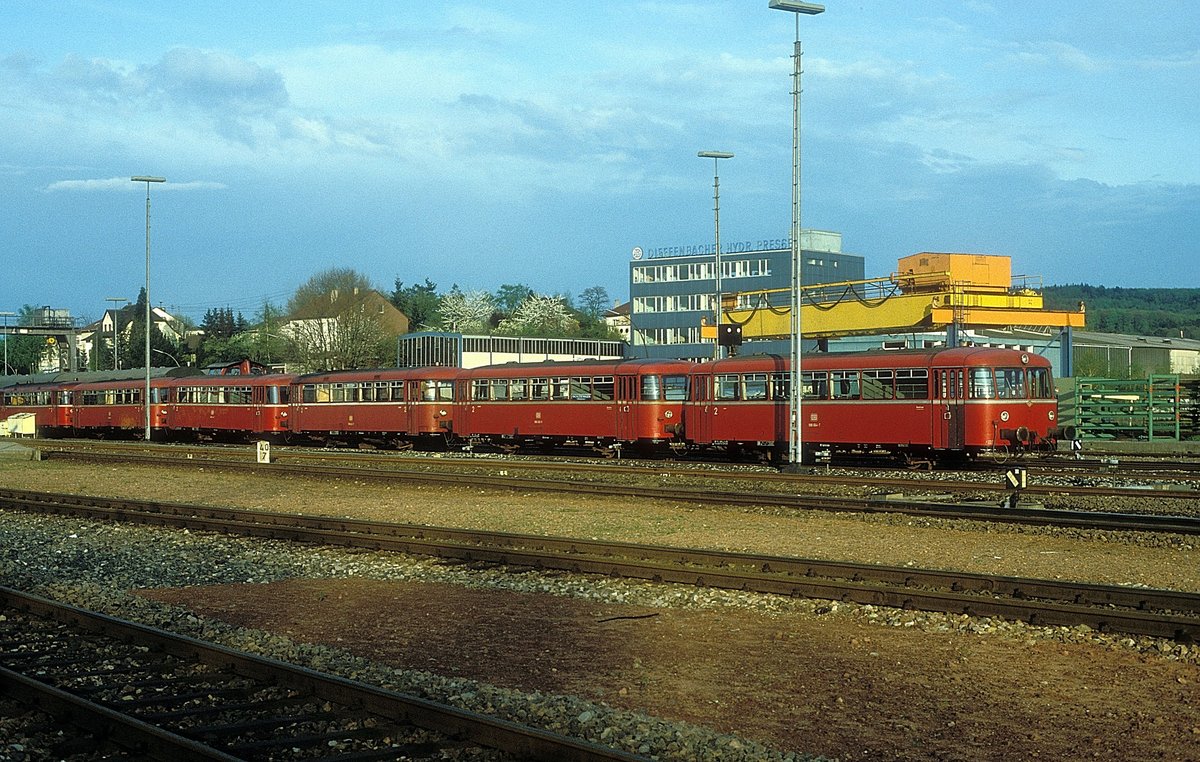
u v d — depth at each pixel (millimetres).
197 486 34500
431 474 33625
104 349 147000
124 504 27016
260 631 13703
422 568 18406
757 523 23359
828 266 112188
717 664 12164
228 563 19438
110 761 8977
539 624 14242
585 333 142125
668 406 42281
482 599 15906
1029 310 55281
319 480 35219
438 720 9453
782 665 12086
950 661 12109
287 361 109562
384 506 27984
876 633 13500
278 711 10164
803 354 39031
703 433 40969
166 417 65750
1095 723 9938
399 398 51781
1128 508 25172
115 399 69375
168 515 24750
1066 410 51656
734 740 9328
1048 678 11430
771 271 109375
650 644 13109
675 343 115500
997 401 34438
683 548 18266
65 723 9906
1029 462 37750
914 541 20609
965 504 24516
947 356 34875
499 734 9031
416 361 90875
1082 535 20859
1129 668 11766
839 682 11367
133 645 12648
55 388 74312
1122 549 19578
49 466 43812
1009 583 15297
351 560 19453
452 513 26172
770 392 38812
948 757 9078
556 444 48219
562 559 17875
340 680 10305
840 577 16609
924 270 57125
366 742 9336
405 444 53781
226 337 142000
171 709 10289
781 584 15656
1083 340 87188
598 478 33719
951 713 10258
